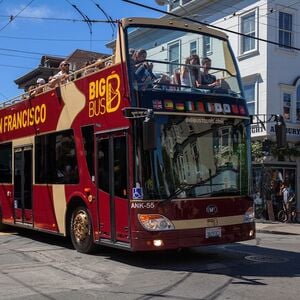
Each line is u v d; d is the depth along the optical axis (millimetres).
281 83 25281
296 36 25984
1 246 12766
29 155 13875
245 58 26016
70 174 11781
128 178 9594
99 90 10750
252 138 25250
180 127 9797
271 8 25047
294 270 9484
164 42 10672
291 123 25484
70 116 11875
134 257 10930
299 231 19281
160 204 9391
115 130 10070
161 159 9516
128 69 9836
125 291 7918
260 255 11336
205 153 9953
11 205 14906
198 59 10820
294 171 26000
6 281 8680
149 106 9664
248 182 10406
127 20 10195
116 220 10008
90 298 7508
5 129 15562
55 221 12422
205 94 10203
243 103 10719
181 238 9461
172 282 8492
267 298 7395
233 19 26609
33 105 13758
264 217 25031
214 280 8602
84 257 10953
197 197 9695
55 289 8094
